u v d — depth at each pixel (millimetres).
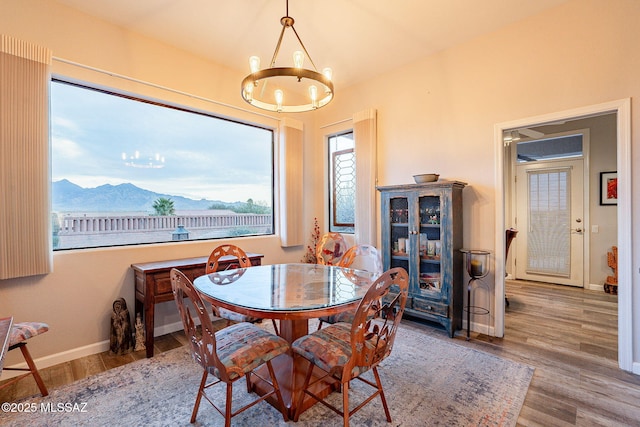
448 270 2820
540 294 4324
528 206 5184
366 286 1880
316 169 4426
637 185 2160
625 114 2197
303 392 1649
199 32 2797
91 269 2514
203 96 3240
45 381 2080
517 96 2701
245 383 2062
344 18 2625
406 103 3463
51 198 2285
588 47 2359
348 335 1697
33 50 2176
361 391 1944
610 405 1802
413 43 3029
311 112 4375
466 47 3004
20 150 2125
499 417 1689
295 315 1461
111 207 2758
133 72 2752
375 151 3676
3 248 2066
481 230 2922
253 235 3832
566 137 4832
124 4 2391
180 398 1881
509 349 2549
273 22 2666
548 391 1943
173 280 1506
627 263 2188
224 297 1641
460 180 3053
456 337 2797
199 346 1501
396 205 3281
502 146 2805
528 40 2637
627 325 2191
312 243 4371
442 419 1673
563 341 2711
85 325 2475
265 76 1857
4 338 1163
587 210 4621
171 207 3158
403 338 2766
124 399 1867
